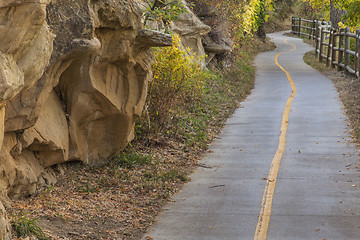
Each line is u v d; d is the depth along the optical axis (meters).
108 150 9.04
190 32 17.12
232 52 22.03
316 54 27.23
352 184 8.16
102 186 7.93
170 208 7.20
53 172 7.82
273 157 9.89
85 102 8.00
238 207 7.20
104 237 5.99
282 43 37.00
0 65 4.08
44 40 4.76
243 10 21.84
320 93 16.50
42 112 7.26
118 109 8.53
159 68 11.02
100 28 7.66
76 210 6.71
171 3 11.02
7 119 6.17
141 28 8.46
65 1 6.89
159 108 11.23
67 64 7.00
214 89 16.55
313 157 9.79
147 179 8.48
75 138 8.09
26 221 5.59
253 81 19.77
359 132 11.25
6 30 4.15
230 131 12.20
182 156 10.09
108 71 8.24
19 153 6.62
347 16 19.25
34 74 4.76
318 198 7.53
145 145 10.50
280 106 14.80
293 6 54.81
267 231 6.28
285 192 7.84
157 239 6.07
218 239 6.07
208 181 8.53
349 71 19.50
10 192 6.58
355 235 6.11
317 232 6.23
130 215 6.83
